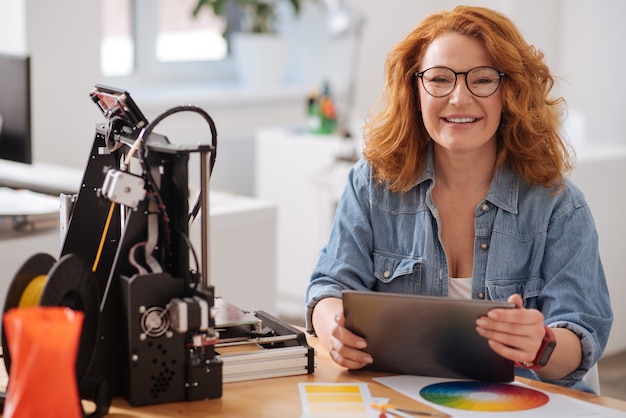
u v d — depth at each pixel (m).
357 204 2.12
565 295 1.93
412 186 2.08
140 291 1.57
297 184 4.85
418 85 2.04
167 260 1.63
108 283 1.60
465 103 1.94
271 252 3.54
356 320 1.74
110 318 1.61
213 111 5.49
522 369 1.99
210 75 6.05
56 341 1.32
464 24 1.99
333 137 4.89
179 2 5.88
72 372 1.35
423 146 2.09
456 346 1.71
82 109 4.31
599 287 1.98
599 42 5.76
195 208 1.73
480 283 2.03
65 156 4.30
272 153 4.94
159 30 5.81
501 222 2.02
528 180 2.03
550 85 2.05
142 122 1.72
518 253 2.01
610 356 4.25
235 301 3.45
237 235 3.42
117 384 1.63
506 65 1.95
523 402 1.62
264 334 1.85
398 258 2.08
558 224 2.00
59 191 3.41
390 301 1.71
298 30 6.11
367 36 5.92
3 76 3.41
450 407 1.60
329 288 2.03
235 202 3.56
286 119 5.89
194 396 1.62
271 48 5.78
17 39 4.13
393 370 1.77
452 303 1.69
